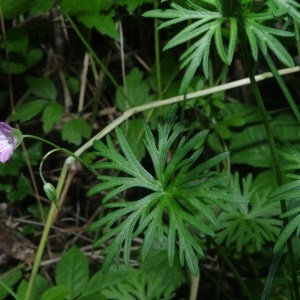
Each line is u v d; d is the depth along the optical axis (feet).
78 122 13.32
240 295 12.91
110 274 11.15
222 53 7.34
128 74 13.66
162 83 13.05
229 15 7.55
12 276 12.14
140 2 11.76
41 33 14.19
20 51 13.61
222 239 10.46
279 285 10.07
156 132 13.41
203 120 13.07
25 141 14.84
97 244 7.38
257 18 7.49
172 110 8.04
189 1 7.65
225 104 13.43
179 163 7.66
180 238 7.13
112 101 14.79
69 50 14.58
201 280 13.09
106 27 12.05
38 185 15.08
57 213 13.48
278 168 7.79
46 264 13.02
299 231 6.74
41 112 14.85
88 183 14.89
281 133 13.16
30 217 14.61
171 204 7.43
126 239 7.37
